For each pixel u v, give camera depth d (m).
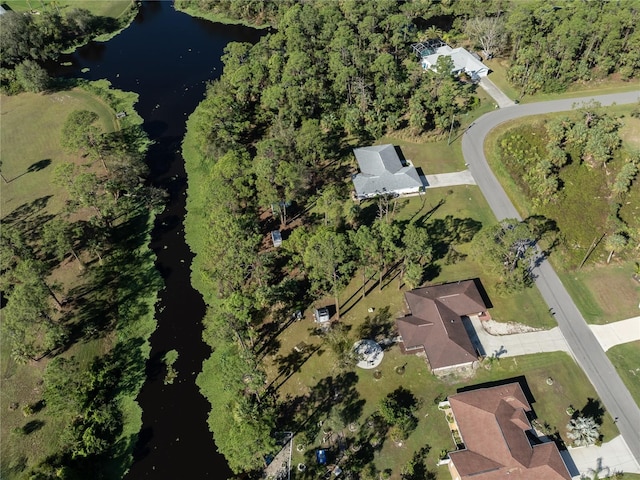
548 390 76.12
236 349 83.62
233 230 86.75
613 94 135.00
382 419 73.94
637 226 100.38
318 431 73.31
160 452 73.81
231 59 146.25
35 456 72.62
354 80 132.62
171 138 138.50
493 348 82.06
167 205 116.75
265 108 137.25
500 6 164.50
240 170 101.75
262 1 194.88
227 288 87.31
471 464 64.88
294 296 91.00
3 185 123.19
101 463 72.81
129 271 101.00
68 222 110.44
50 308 85.94
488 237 84.44
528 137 123.12
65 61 180.38
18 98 158.25
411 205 108.50
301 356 82.81
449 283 91.44
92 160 127.88
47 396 74.81
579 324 84.69
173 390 81.38
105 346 87.69
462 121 131.12
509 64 151.00
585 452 68.94
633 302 87.19
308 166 114.31
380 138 128.12
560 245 97.69
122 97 156.62
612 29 130.50
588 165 113.31
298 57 132.12
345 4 163.12
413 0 173.50
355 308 89.44
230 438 71.81
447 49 155.50
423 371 79.56
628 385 76.19
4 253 94.38
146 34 195.88
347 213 103.44
